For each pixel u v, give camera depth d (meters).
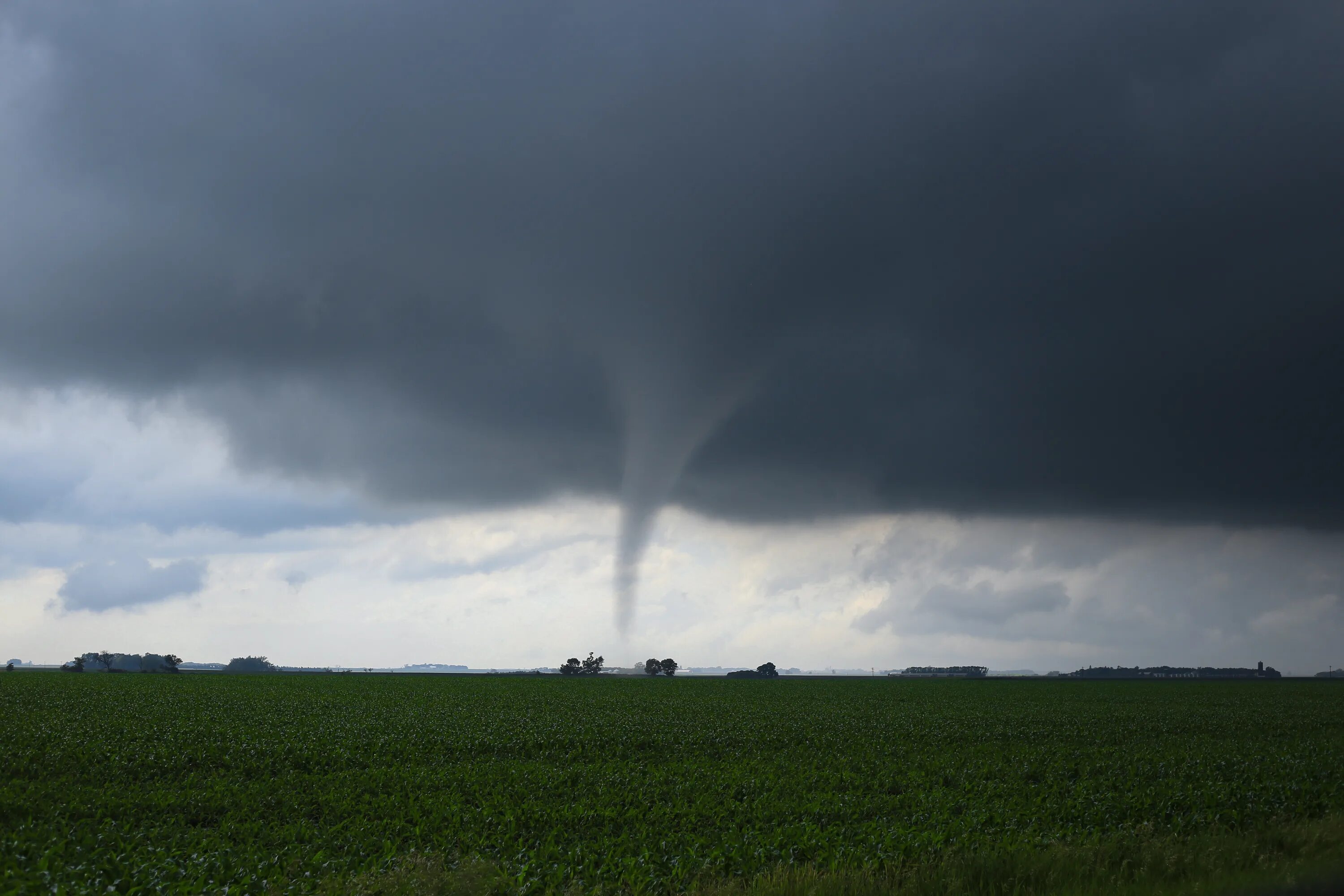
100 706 44.53
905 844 16.23
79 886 12.75
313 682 84.06
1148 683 136.25
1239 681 160.38
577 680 116.94
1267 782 24.22
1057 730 42.50
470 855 15.12
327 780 22.80
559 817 18.59
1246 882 14.12
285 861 14.74
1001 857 15.24
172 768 24.56
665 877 14.30
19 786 20.58
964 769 26.72
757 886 13.45
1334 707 67.44
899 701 69.31
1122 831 17.52
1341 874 14.55
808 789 22.95
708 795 21.22
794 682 126.25
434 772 24.33
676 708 54.59
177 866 14.17
